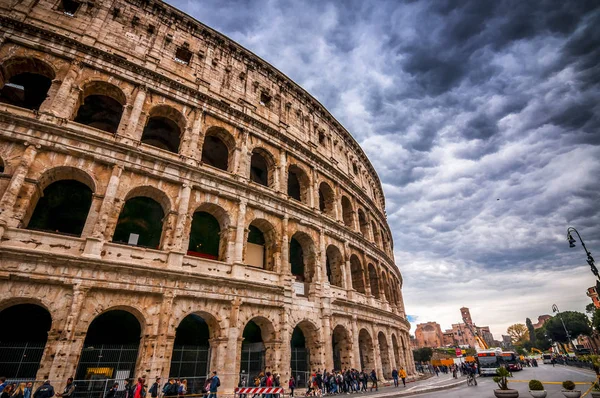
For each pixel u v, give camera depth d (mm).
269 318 31297
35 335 27328
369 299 45188
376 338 43719
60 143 25281
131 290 24000
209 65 38844
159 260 26484
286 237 35844
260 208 34656
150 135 39438
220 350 26797
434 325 184375
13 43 27469
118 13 34219
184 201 29203
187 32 38938
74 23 31141
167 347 24172
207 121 35188
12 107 24953
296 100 48656
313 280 37594
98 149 26672
